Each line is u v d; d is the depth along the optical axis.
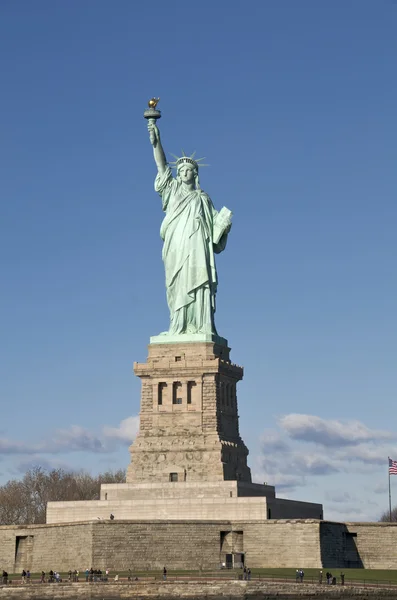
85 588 187.38
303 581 187.25
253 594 181.50
